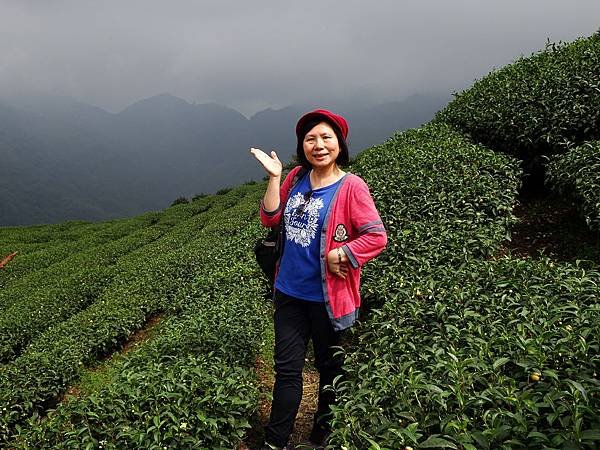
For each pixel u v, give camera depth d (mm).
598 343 3199
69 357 7691
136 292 11000
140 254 18250
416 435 2590
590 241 6730
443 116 12367
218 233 16375
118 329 9062
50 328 10102
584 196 6230
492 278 4945
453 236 6094
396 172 8609
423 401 3043
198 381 4223
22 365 7469
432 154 8953
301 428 4273
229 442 3799
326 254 3525
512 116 9586
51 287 14234
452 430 2676
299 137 3840
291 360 3584
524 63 11781
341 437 2846
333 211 3551
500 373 3244
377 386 3268
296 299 3662
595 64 9266
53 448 3971
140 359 5707
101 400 4242
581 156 7027
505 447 2455
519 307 4160
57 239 30688
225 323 5992
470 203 7020
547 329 3668
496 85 11172
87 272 15148
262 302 7438
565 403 2625
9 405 6543
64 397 7195
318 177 3770
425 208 7188
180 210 32906
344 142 3711
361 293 5801
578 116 8531
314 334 3742
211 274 9602
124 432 3746
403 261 5984
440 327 4098
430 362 3520
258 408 4672
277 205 3842
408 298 4824
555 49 11703
